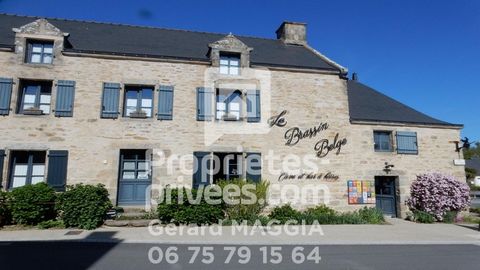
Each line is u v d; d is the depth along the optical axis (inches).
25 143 423.2
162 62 479.8
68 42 473.7
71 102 443.2
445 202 497.7
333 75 530.9
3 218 379.6
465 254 289.7
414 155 542.3
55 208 385.4
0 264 234.4
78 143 438.0
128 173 458.9
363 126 531.8
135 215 411.2
